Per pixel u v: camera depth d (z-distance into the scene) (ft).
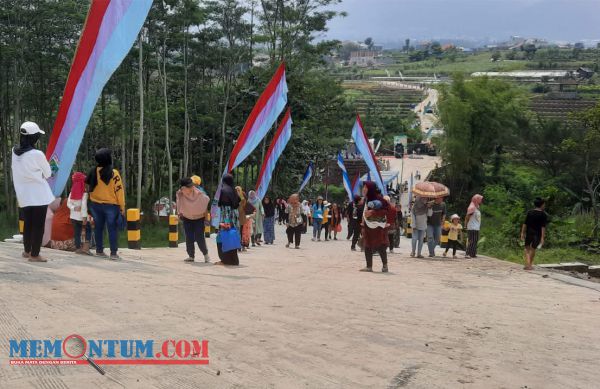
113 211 40.63
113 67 38.50
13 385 13.73
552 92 472.44
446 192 61.77
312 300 27.94
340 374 16.10
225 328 20.43
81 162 149.69
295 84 170.40
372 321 23.68
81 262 35.50
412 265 52.44
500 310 28.94
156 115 126.31
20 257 34.88
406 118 525.34
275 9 156.87
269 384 14.89
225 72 158.40
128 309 22.08
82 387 13.88
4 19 108.58
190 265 41.47
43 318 19.67
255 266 44.29
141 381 14.58
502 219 111.34
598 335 23.85
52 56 116.37
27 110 136.26
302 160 195.31
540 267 53.88
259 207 76.48
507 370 17.58
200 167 172.14
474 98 188.75
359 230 70.54
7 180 123.85
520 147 187.52
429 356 18.62
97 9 38.37
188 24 124.88
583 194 171.63
